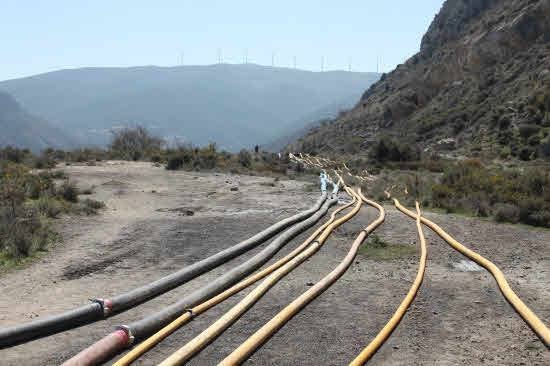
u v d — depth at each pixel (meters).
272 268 9.53
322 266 9.94
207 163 28.70
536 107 43.53
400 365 6.08
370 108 83.56
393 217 14.73
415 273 9.60
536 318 7.18
